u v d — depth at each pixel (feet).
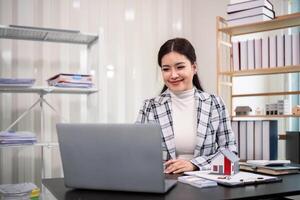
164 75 5.31
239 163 4.58
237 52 7.73
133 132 3.05
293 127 9.98
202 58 10.25
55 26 8.40
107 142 3.15
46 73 8.29
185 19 10.37
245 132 7.11
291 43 7.00
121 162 3.15
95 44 8.07
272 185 3.46
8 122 7.86
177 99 5.69
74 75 7.20
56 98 8.41
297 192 3.21
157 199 2.95
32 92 7.78
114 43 9.23
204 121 5.42
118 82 9.27
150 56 9.73
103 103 9.04
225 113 5.64
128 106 9.38
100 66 8.09
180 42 5.24
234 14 7.44
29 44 8.12
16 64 7.97
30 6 8.11
